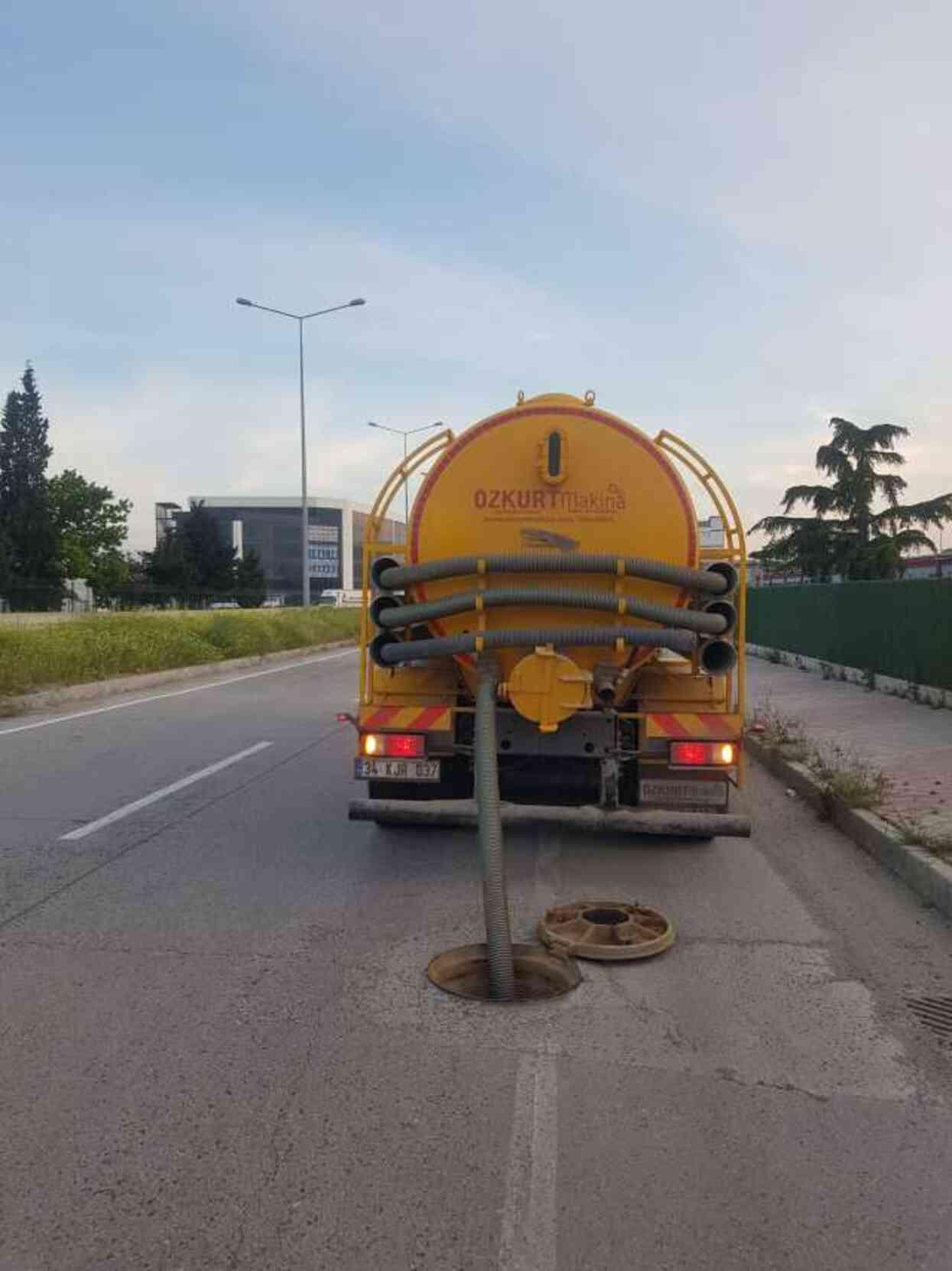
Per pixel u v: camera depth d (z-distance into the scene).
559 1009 4.57
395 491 6.72
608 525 6.42
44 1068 3.95
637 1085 3.88
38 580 61.66
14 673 16.78
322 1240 2.97
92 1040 4.19
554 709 6.16
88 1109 3.65
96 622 24.84
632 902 6.17
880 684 16.22
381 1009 4.54
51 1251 2.91
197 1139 3.47
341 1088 3.82
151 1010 4.48
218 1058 4.05
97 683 18.25
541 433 6.43
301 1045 4.17
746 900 6.24
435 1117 3.63
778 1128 3.59
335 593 86.69
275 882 6.48
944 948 5.43
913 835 6.95
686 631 6.20
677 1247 2.95
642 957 5.21
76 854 7.08
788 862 7.14
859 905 6.15
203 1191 3.19
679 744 6.60
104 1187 3.20
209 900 6.07
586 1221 3.06
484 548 6.48
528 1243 2.96
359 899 6.12
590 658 6.40
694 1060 4.10
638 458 6.41
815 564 33.06
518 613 6.39
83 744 12.16
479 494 6.49
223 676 22.95
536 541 6.45
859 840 7.59
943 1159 3.42
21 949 5.21
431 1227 3.03
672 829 6.70
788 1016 4.52
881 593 16.41
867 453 32.91
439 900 6.13
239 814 8.39
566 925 5.52
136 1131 3.52
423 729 6.81
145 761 10.98
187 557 73.06
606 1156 3.40
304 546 43.28
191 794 9.21
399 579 6.43
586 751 6.69
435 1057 4.09
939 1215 3.11
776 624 24.73
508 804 6.88
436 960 5.07
